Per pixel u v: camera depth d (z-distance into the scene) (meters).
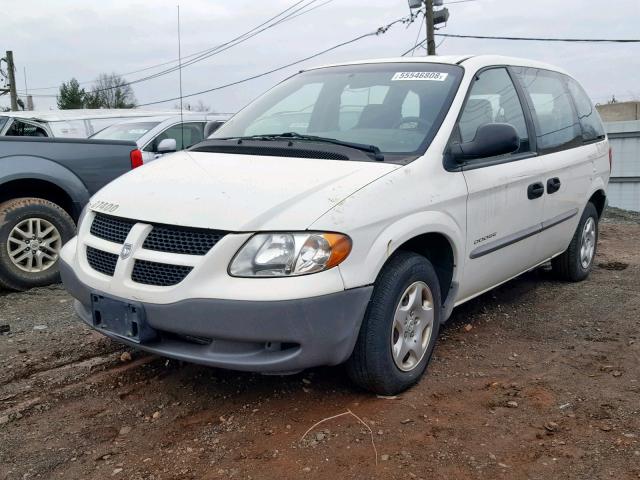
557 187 5.04
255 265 2.99
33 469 2.91
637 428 3.20
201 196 3.29
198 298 3.01
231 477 2.81
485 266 4.25
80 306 3.76
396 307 3.41
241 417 3.34
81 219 3.81
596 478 2.79
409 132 3.91
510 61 4.96
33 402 3.54
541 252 5.13
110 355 4.19
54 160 5.74
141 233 3.25
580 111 5.93
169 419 3.35
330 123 4.27
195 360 3.12
